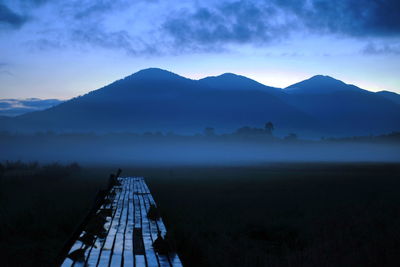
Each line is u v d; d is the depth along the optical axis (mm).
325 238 9555
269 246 10102
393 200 18547
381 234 9773
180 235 9070
